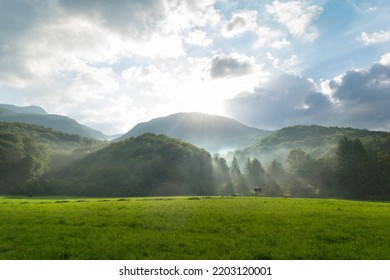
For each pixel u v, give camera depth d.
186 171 171.00
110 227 28.31
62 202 58.19
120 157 180.88
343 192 143.62
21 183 142.62
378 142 180.25
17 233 25.89
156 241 23.47
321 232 26.52
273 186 152.25
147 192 159.25
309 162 168.12
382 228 28.36
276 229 27.44
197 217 33.53
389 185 133.75
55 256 20.41
